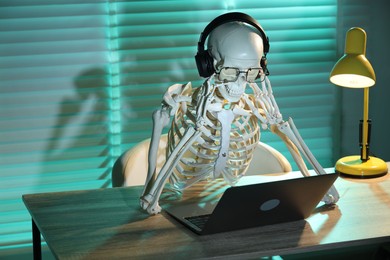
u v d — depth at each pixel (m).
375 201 2.64
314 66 4.13
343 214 2.51
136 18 3.84
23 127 3.79
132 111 3.92
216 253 2.16
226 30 2.41
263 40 2.46
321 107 4.19
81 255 2.16
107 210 2.55
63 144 3.85
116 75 3.86
